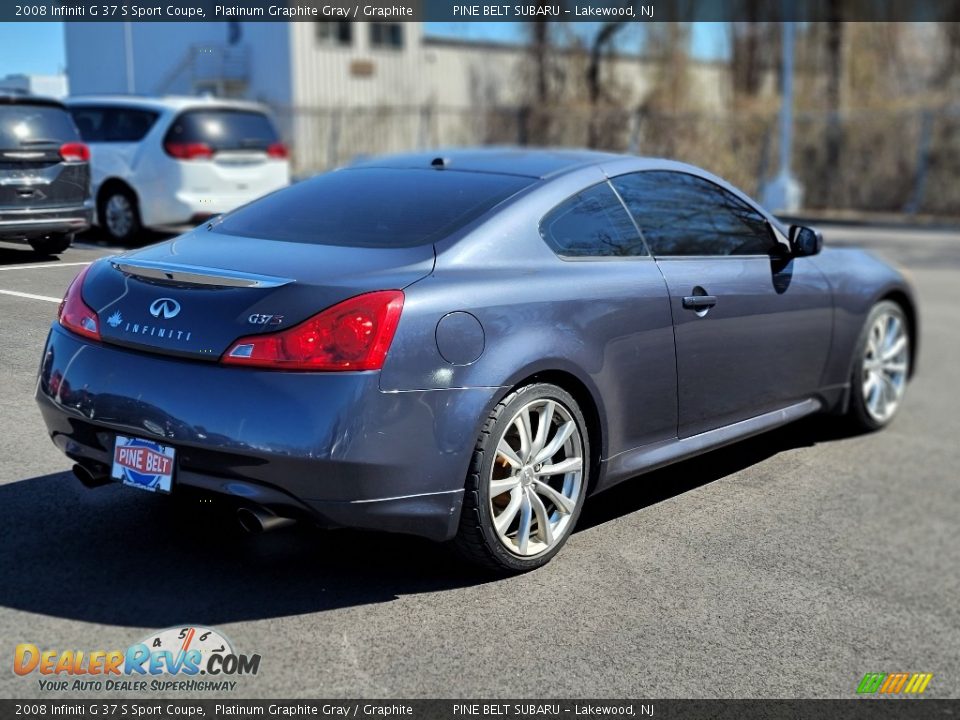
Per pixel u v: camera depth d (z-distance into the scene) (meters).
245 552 3.47
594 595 3.38
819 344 4.88
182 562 3.34
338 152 25.61
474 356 3.18
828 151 21.39
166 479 3.02
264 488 2.95
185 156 6.97
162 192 6.84
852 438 5.52
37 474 3.81
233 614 3.04
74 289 3.35
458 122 26.77
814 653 3.18
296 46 24.83
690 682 2.92
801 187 20.97
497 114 25.38
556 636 3.09
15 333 3.62
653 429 3.93
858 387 5.24
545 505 3.62
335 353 2.95
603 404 3.64
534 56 25.19
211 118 7.33
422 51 27.59
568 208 3.78
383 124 26.34
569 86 25.05
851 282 5.11
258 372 2.94
